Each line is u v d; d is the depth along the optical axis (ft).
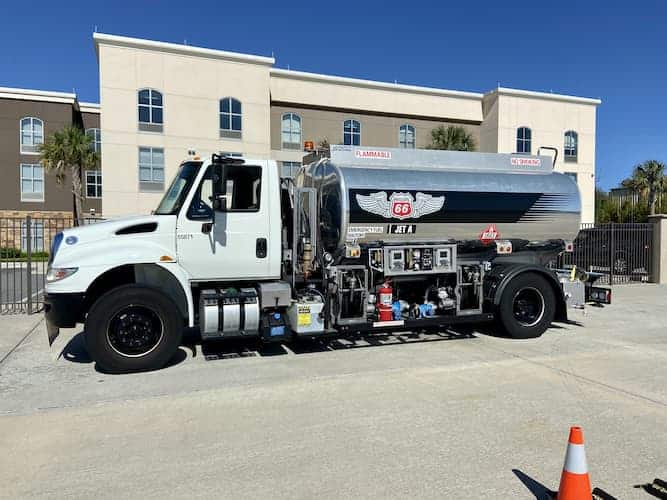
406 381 20.25
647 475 12.64
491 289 27.71
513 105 132.36
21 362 23.56
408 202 25.80
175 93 103.65
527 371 21.70
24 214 133.90
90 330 21.04
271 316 23.76
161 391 19.19
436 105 131.03
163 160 103.55
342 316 24.97
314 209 25.30
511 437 14.88
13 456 13.85
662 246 55.93
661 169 151.43
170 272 22.67
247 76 108.47
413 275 26.84
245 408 17.35
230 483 12.33
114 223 22.29
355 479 12.46
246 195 23.90
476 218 27.37
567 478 11.07
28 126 134.10
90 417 16.61
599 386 19.65
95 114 145.28
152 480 12.51
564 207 29.22
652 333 29.99
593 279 32.60
